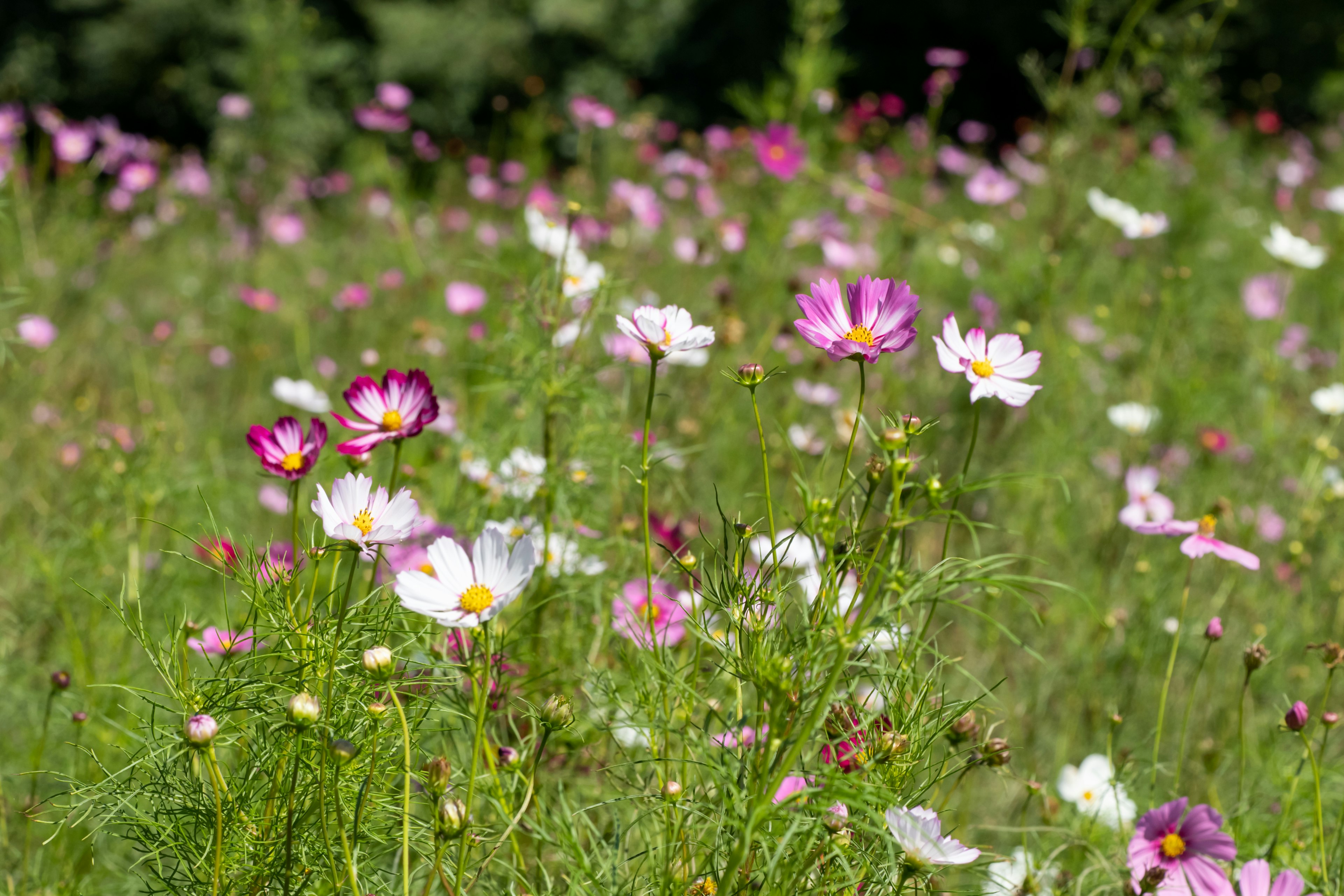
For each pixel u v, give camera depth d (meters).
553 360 2.76
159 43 14.09
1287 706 2.81
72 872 2.61
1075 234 4.61
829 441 3.50
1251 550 3.46
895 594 2.33
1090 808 2.70
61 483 3.46
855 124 5.84
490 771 2.38
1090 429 4.14
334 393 4.45
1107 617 3.03
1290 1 11.91
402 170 7.27
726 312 3.90
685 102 14.15
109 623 2.92
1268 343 5.04
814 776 2.31
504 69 13.83
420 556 2.63
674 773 2.48
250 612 2.38
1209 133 5.73
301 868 2.34
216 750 2.46
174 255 7.21
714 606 2.39
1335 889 2.48
